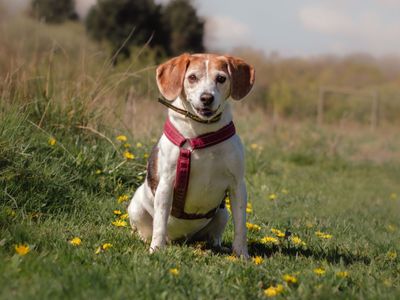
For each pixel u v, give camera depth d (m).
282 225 5.06
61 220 4.26
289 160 10.20
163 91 3.68
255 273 3.25
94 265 3.13
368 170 10.69
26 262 2.95
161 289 2.85
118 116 6.41
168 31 21.52
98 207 4.77
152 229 4.13
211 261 3.61
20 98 5.64
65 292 2.63
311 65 29.59
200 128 3.55
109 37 19.50
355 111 22.84
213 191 3.70
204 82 3.52
